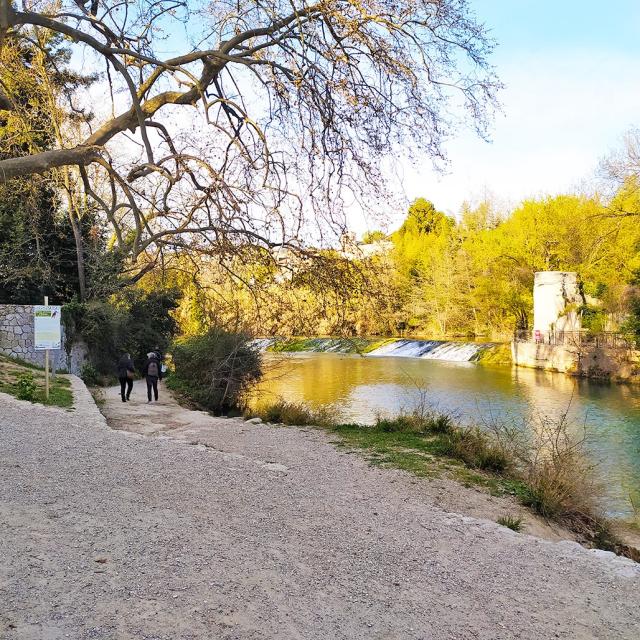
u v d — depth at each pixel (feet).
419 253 210.79
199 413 47.75
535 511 25.88
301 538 17.43
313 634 11.88
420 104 25.73
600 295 120.57
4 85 35.63
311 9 25.45
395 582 14.92
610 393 83.56
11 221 69.21
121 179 24.82
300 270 27.50
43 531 16.19
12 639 10.63
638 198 103.35
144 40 30.37
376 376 106.52
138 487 21.33
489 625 13.10
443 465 29.96
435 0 24.71
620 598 15.35
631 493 36.35
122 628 11.38
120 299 77.77
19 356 64.54
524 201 157.99
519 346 126.62
